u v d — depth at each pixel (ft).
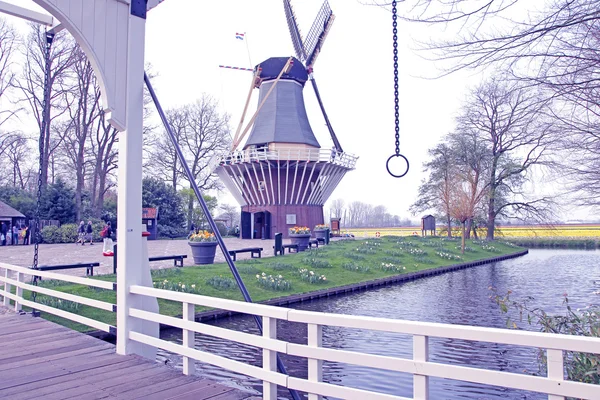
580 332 16.79
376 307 42.47
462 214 93.81
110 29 15.67
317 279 49.65
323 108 124.57
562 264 85.97
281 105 117.08
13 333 20.84
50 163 122.01
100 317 30.83
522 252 114.62
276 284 44.50
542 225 101.45
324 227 100.37
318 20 123.85
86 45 15.12
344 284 50.80
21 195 118.52
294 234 74.90
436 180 124.26
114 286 17.63
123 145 16.29
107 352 17.03
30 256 63.00
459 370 8.09
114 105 15.74
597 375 13.97
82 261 55.77
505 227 169.17
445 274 69.21
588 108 15.33
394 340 30.42
